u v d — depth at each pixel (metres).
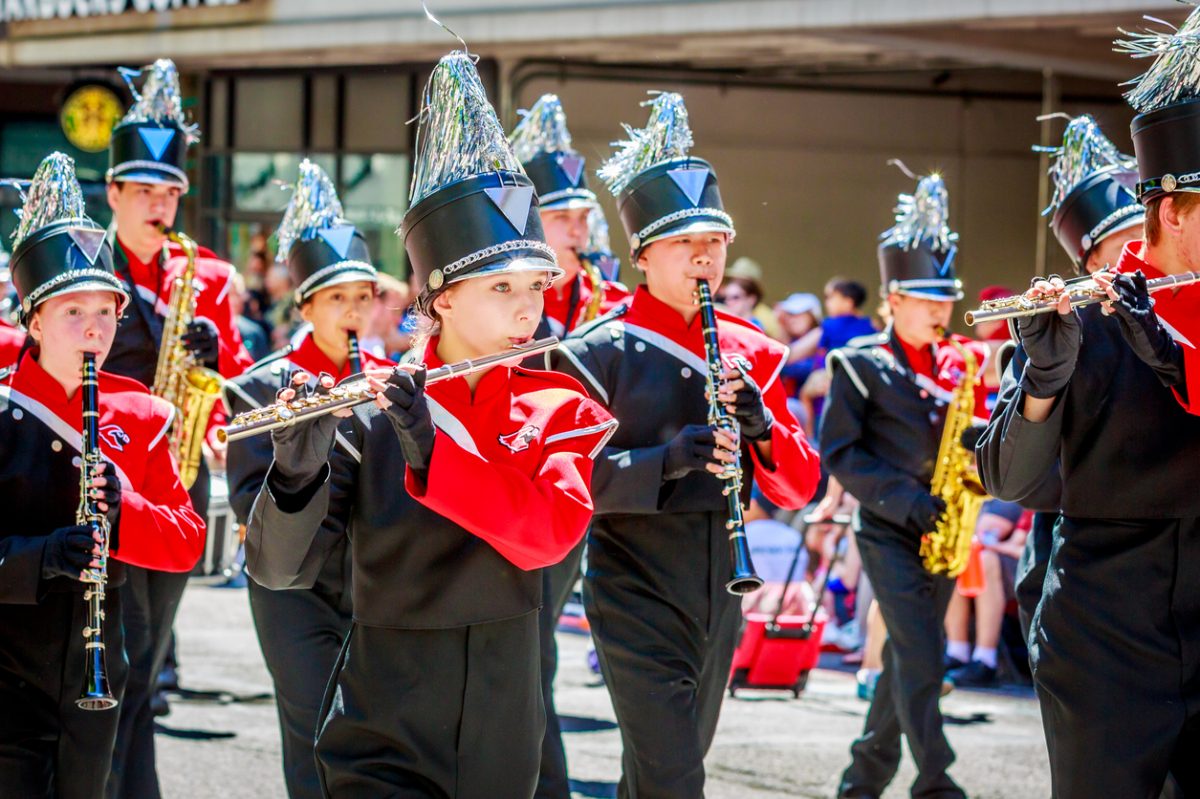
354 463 6.04
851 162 23.41
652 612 7.95
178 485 7.47
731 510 7.66
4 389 7.11
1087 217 9.19
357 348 9.73
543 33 19.03
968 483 10.58
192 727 12.43
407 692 5.95
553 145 11.33
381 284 16.70
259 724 12.57
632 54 20.41
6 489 6.99
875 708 10.53
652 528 8.01
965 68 21.14
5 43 25.67
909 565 10.59
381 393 5.55
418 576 5.96
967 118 23.36
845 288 18.22
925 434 10.94
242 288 17.95
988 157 23.36
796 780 11.20
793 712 13.54
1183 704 6.32
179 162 11.14
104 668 6.59
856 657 15.74
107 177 11.15
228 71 24.91
